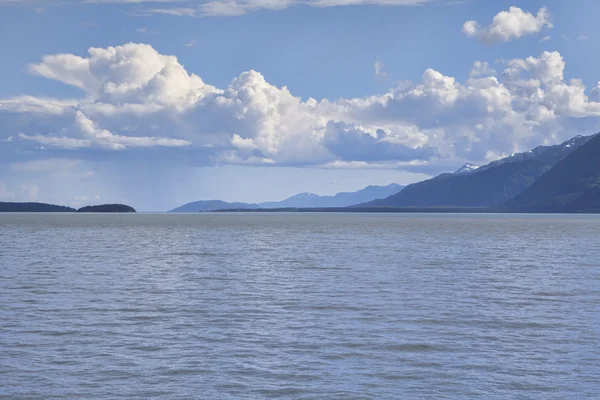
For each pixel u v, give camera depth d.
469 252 102.12
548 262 84.81
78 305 48.53
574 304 49.78
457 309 47.28
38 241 130.75
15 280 63.28
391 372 31.14
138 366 31.92
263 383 29.45
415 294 54.53
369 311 46.41
